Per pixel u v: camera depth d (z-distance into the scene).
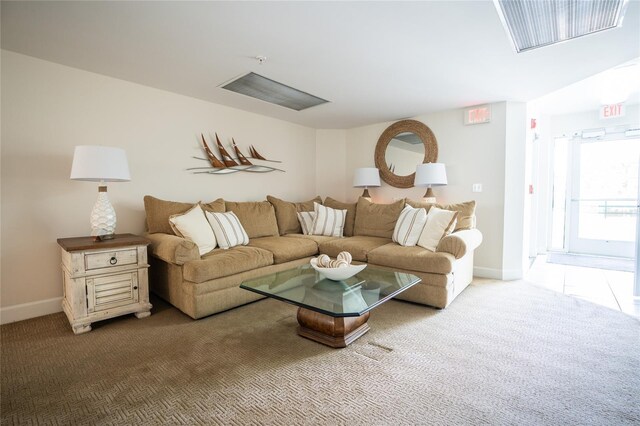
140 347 2.01
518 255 3.72
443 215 3.04
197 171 3.57
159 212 2.93
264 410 1.42
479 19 1.96
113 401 1.47
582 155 5.13
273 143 4.43
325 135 5.12
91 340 2.11
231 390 1.56
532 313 2.60
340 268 2.10
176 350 1.97
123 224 3.02
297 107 3.90
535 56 2.47
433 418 1.36
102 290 2.34
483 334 2.20
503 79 2.97
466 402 1.46
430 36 2.18
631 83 3.73
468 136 3.91
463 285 3.19
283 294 2.00
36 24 2.02
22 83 2.46
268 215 3.84
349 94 3.42
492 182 3.77
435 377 1.67
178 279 2.58
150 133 3.18
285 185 4.63
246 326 2.35
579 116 5.09
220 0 1.77
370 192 4.87
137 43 2.28
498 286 3.39
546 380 1.64
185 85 3.14
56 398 1.50
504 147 3.68
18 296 2.48
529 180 4.10
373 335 2.19
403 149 4.46
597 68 2.71
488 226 3.81
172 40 2.24
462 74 2.86
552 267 4.31
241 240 3.21
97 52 2.42
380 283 2.23
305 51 2.41
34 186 2.54
